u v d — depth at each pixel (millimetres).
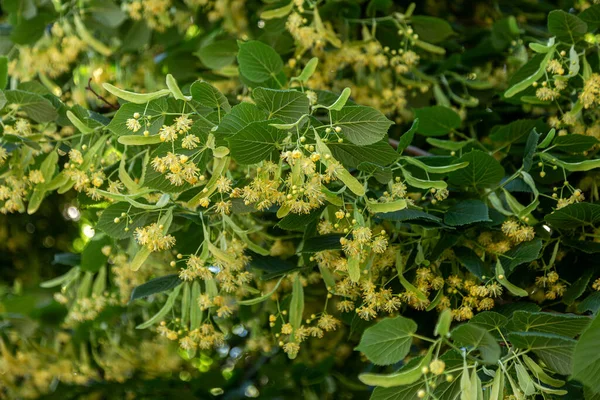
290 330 1557
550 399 1407
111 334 1875
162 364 1877
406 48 1798
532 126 1630
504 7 1986
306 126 1431
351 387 1840
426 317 1647
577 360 1322
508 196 1556
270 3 1793
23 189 1583
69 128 1632
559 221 1527
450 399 1394
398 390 1388
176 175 1426
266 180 1430
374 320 1623
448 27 1807
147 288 1552
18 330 1885
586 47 1611
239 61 1546
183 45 1877
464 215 1519
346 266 1515
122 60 1893
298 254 1629
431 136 1737
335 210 1525
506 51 1842
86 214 1796
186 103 1437
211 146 1431
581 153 1593
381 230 1542
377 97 1792
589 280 1539
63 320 1934
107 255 1744
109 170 1610
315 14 1727
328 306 1788
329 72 1775
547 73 1637
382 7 1806
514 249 1535
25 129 1563
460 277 1549
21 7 1834
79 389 1900
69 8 1868
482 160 1526
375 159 1450
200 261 1508
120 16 1858
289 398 1824
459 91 1832
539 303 1611
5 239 2041
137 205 1479
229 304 1628
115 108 1660
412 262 1543
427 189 1563
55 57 1814
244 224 1667
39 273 2047
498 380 1378
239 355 1930
